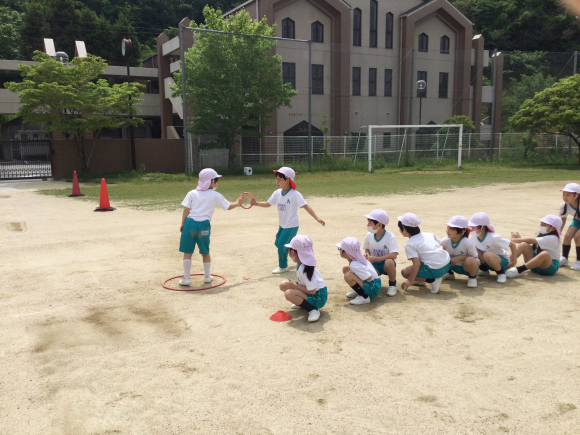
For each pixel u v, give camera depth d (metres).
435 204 13.65
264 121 26.97
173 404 3.26
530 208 12.55
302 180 22.30
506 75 42.81
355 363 3.84
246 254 7.79
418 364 3.81
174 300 5.48
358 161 29.64
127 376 3.67
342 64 33.09
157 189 18.64
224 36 24.84
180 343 4.27
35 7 47.16
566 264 6.82
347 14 32.94
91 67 23.31
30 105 21.77
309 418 3.08
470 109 39.06
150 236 9.32
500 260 6.01
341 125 33.59
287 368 3.77
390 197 15.59
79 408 3.23
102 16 50.09
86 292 5.78
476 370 3.70
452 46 37.88
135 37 50.31
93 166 24.62
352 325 4.67
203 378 3.62
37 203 14.52
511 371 3.69
